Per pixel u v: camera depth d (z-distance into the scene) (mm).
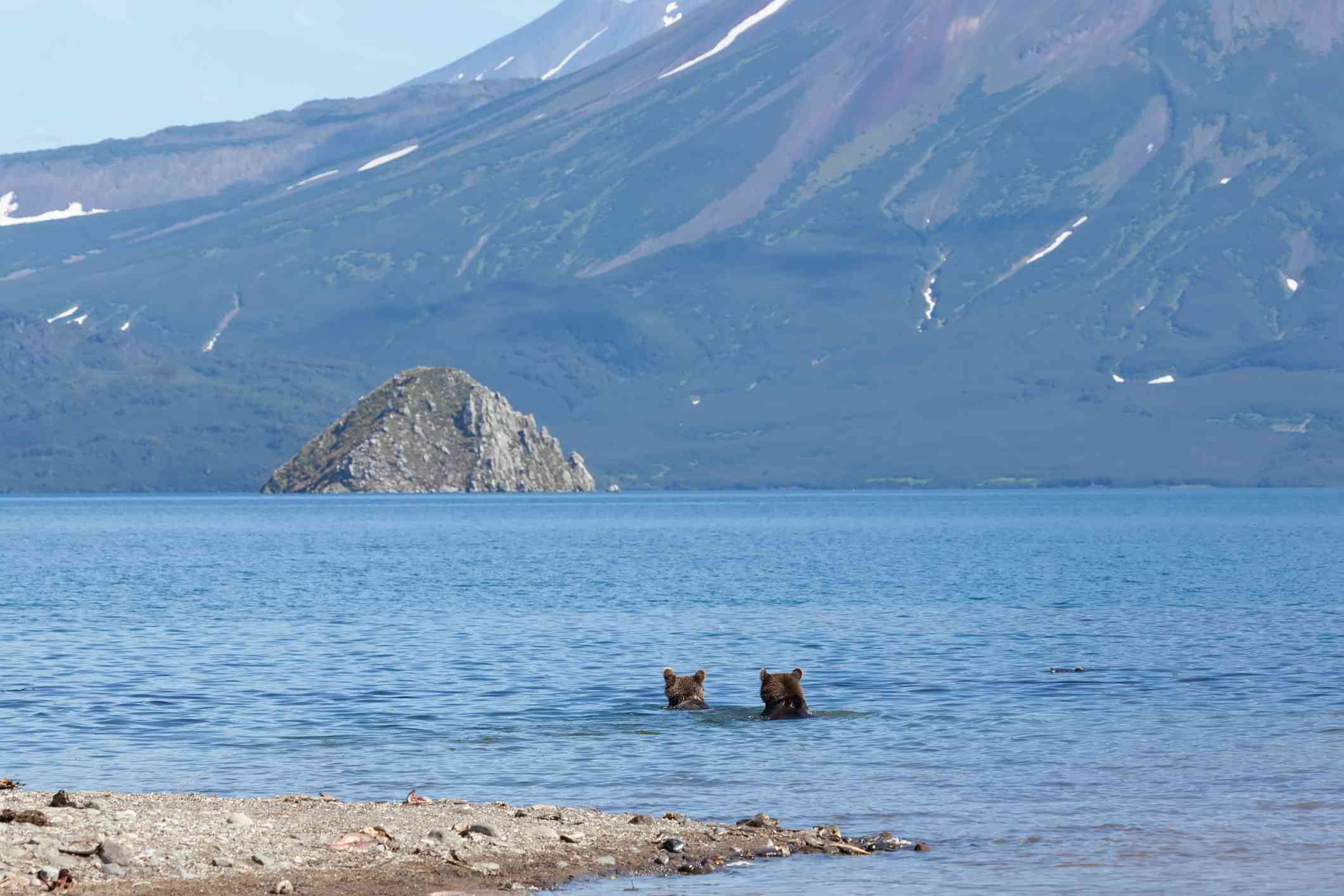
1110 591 156375
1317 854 43875
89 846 41906
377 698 76000
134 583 177250
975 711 70750
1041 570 195500
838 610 133375
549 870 42062
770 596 150750
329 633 112062
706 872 42062
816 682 81562
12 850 41188
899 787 53469
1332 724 66312
